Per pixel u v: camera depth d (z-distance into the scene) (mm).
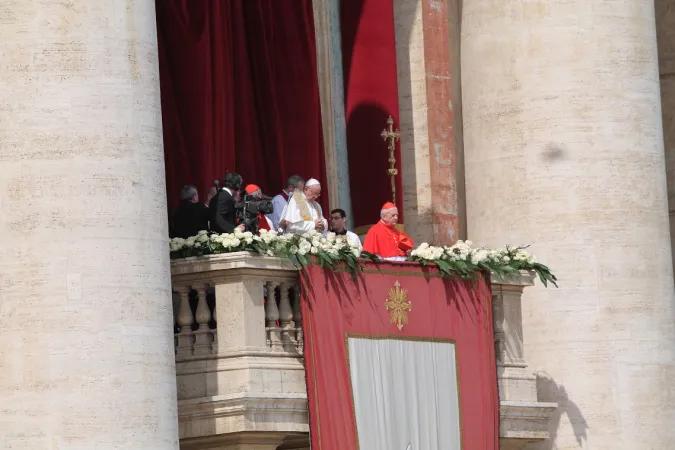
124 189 59844
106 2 60531
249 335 65062
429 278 71188
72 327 58188
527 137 80812
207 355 65000
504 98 81625
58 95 59406
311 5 85562
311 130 84812
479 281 73062
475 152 82625
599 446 78625
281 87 84125
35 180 58875
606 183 80062
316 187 71938
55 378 57781
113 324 58750
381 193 88062
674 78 103188
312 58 85125
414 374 69625
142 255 59969
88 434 57781
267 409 64625
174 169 78062
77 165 59188
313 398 65750
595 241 79625
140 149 60594
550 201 80062
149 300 59875
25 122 59156
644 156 80938
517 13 81688
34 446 57438
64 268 58500
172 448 59875
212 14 80250
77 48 59781
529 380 75375
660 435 79188
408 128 89875
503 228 80938
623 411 78812
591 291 79312
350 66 89312
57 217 58750
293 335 66938
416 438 69062
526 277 75625
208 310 65625
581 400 78812
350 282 68125
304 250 66188
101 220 59188
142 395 59000
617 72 80938
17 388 57781
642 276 79938
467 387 71500
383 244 73562
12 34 59594
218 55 80062
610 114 80562
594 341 79062
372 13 89250
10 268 58500
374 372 68062
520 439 75125
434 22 90375
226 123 80188
